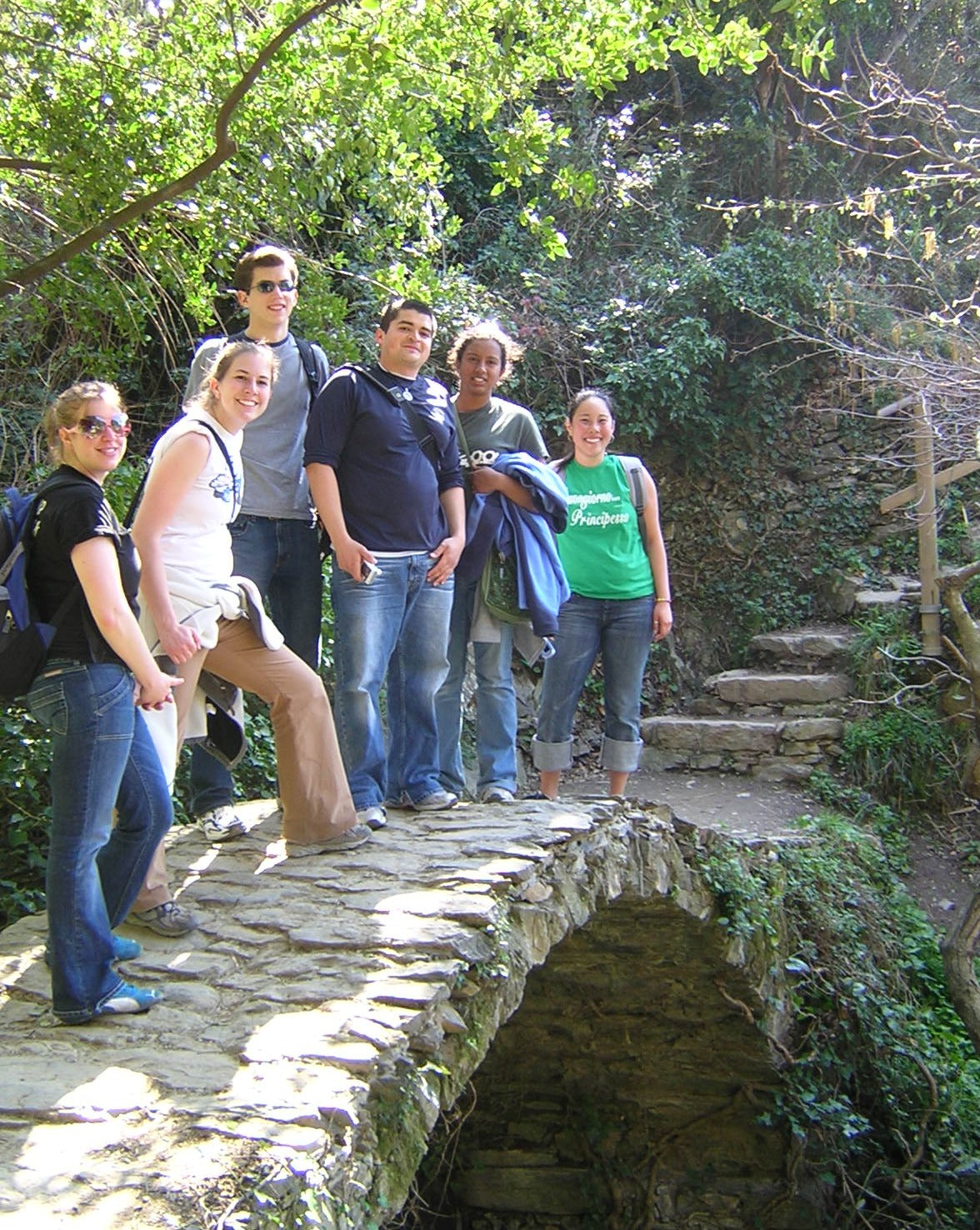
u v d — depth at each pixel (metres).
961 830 9.20
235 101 4.57
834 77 13.23
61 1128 2.78
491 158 11.89
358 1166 3.04
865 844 8.55
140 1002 3.42
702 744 9.68
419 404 4.87
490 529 5.36
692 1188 8.06
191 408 4.16
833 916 7.59
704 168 13.15
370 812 4.82
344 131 5.51
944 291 11.69
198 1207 2.50
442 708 5.54
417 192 6.35
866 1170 7.50
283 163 5.49
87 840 3.24
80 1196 2.52
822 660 10.23
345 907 4.09
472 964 3.88
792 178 12.99
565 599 5.51
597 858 5.16
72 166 5.16
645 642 6.13
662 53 4.94
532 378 10.73
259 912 4.08
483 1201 8.48
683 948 6.72
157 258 6.13
